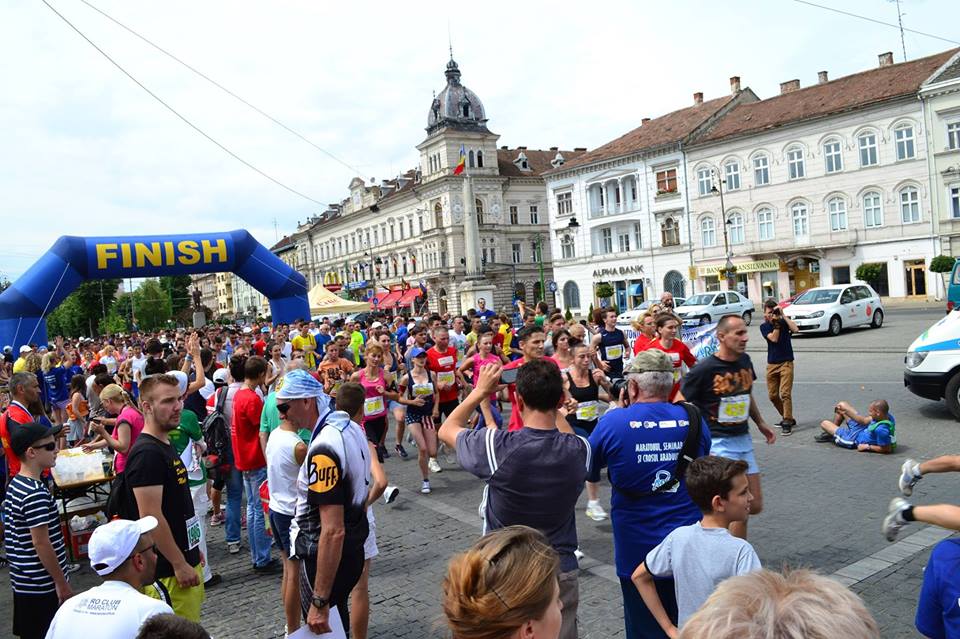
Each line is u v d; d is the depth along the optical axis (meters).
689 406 4.11
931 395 10.68
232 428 7.41
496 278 74.06
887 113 43.06
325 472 3.90
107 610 3.14
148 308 117.00
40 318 21.00
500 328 15.20
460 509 8.46
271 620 5.71
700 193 52.94
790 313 24.83
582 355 7.84
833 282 46.88
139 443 4.29
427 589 6.03
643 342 9.54
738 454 5.31
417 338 14.37
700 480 3.23
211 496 8.55
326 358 12.02
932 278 42.09
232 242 23.98
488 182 74.44
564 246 64.31
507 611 1.68
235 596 6.27
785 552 6.07
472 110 73.62
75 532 7.59
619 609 5.34
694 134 53.34
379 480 5.05
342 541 3.90
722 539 3.19
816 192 46.72
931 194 41.81
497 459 3.50
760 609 1.43
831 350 20.27
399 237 83.75
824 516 6.96
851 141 44.81
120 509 4.27
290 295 25.28
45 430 4.65
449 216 72.50
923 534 6.30
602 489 8.90
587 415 7.84
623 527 4.02
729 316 5.27
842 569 5.62
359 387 5.24
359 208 92.25
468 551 1.86
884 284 44.34
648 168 56.09
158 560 4.25
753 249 50.09
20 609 4.60
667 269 55.72
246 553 7.53
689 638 1.48
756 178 49.66
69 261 21.50
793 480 8.35
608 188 59.66
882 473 8.36
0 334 20.39
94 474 7.46
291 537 4.18
